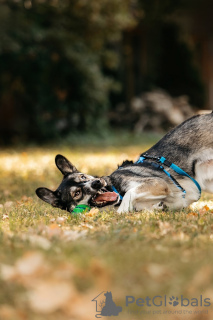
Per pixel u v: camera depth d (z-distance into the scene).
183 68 36.41
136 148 23.81
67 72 29.27
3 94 28.66
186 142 7.04
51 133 29.36
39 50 27.78
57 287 3.35
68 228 5.82
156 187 6.89
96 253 4.23
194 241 4.80
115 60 30.56
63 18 26.17
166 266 3.86
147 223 5.84
